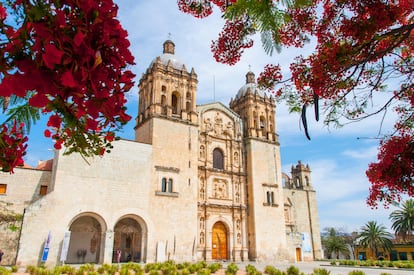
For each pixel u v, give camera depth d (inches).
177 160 1691.7
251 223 1929.1
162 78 1833.2
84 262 1497.3
